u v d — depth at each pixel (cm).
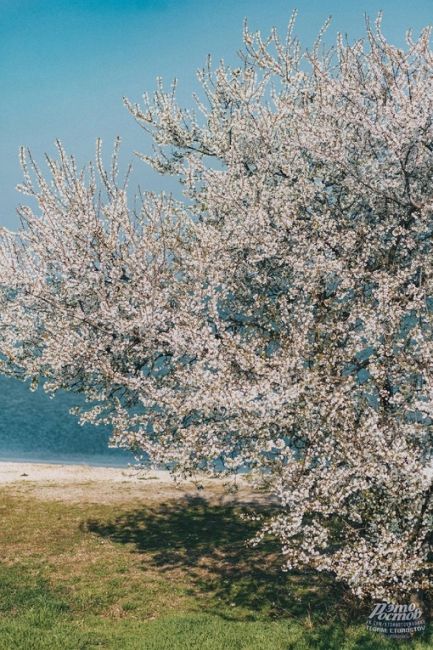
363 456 1115
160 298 1373
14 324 1581
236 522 2052
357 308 1290
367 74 1534
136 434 1359
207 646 1141
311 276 1340
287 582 1534
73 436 3600
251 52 1808
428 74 1389
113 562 1694
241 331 1533
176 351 1348
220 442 1309
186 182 1756
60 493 2428
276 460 1210
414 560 1102
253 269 1511
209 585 1539
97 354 1488
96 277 1448
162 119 1873
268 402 1174
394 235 1438
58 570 1634
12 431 3612
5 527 1998
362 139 1517
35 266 1488
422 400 1188
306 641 1155
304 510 1123
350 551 1134
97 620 1323
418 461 1112
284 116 1694
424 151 1427
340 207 1564
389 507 1152
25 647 1126
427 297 1312
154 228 1463
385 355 1241
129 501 2314
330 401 1192
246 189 1520
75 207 1459
